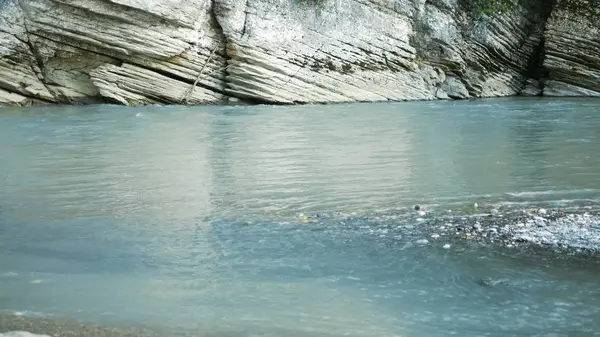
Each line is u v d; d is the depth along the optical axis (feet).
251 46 57.47
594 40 66.95
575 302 14.48
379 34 62.90
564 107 55.77
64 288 15.44
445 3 65.67
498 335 12.96
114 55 55.77
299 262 17.22
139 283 15.78
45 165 30.30
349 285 15.58
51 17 53.93
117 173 28.58
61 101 56.18
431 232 19.75
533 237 19.04
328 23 60.59
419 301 14.62
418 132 41.09
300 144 36.35
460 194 24.73
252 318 13.79
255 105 57.72
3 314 13.89
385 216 21.72
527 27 71.20
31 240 19.20
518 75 70.95
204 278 16.11
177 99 57.16
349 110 54.03
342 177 27.81
